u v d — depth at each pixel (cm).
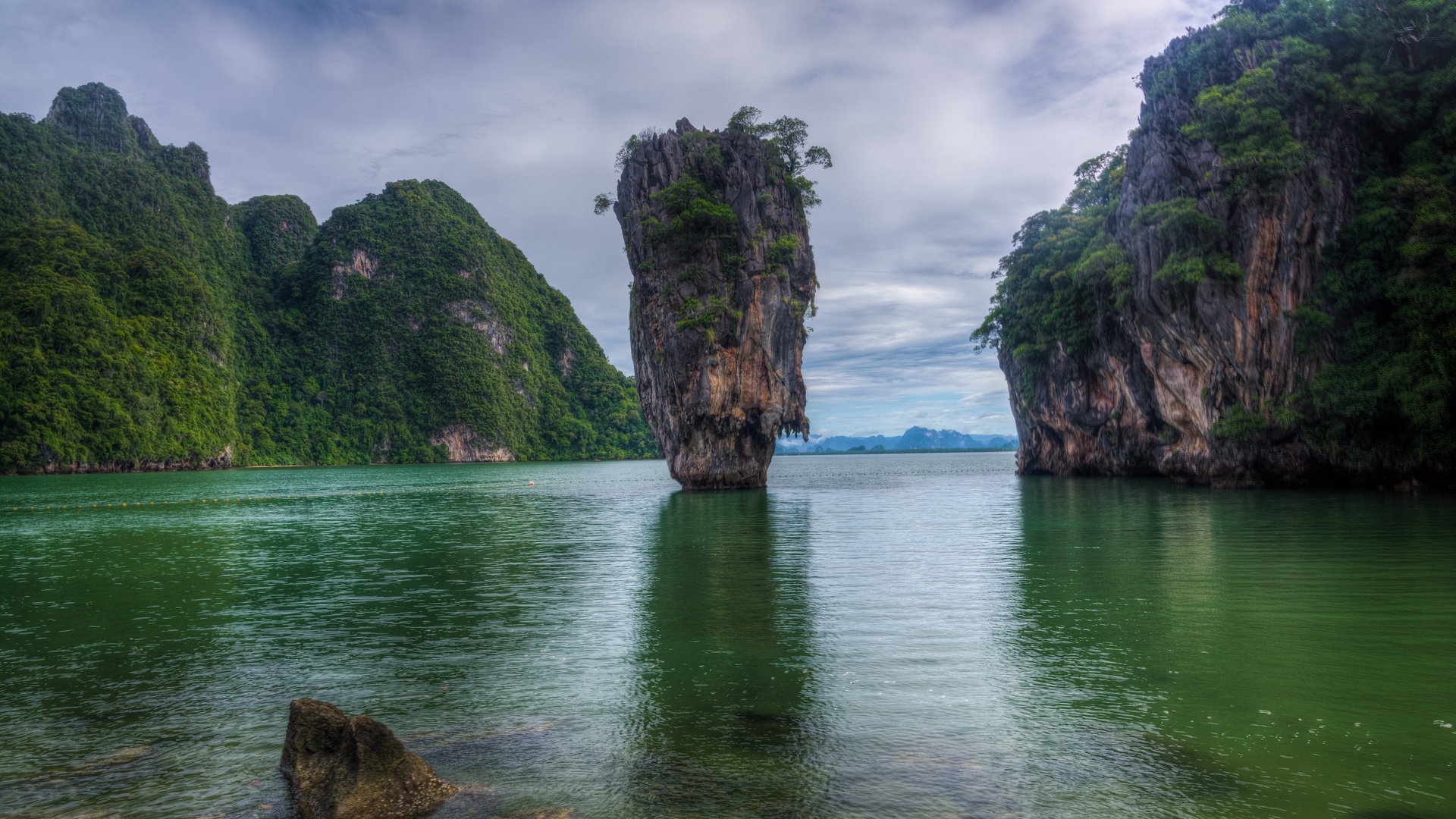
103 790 860
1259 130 4209
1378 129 4172
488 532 3341
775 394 5528
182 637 1515
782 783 852
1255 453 4412
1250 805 789
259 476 10750
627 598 1817
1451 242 3588
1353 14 4306
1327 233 4100
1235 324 4331
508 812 792
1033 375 6981
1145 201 4766
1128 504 3950
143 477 10450
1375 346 3944
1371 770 860
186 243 17512
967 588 1855
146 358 13488
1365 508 3256
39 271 12988
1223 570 2003
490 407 19512
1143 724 998
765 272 5369
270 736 1011
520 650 1383
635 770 890
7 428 11188
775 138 5681
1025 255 6881
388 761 829
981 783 844
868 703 1088
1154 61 4941
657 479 9344
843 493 5525
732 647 1377
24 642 1490
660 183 5703
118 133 18775
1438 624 1445
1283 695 1091
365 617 1675
